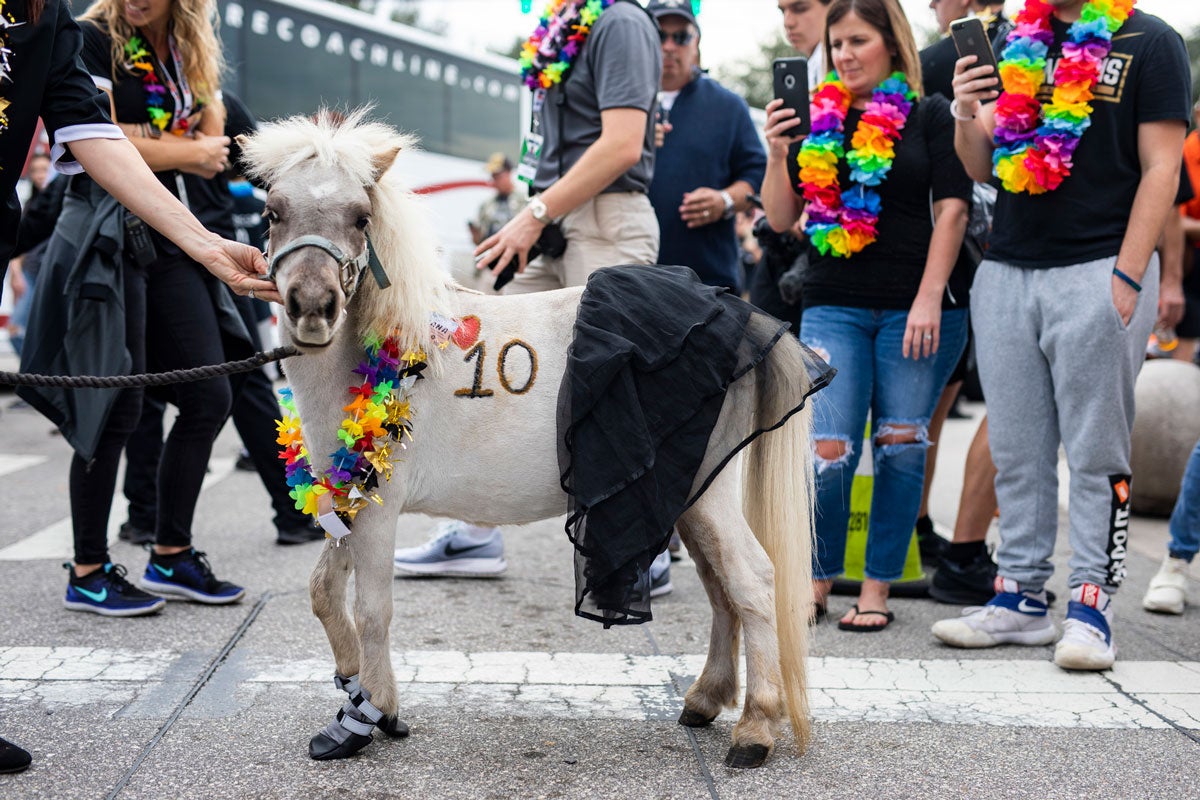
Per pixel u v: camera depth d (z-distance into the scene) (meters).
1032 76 3.65
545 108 4.16
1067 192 3.62
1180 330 6.95
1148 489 6.18
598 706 3.24
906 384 4.05
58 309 3.84
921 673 3.59
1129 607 4.44
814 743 2.99
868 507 4.68
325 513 2.74
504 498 2.91
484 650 3.77
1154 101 3.48
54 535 5.36
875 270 4.04
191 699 3.22
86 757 2.80
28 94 2.71
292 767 2.75
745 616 2.87
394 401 2.70
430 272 2.75
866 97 4.14
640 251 4.11
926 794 2.66
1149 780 2.76
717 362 2.78
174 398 4.19
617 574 2.67
